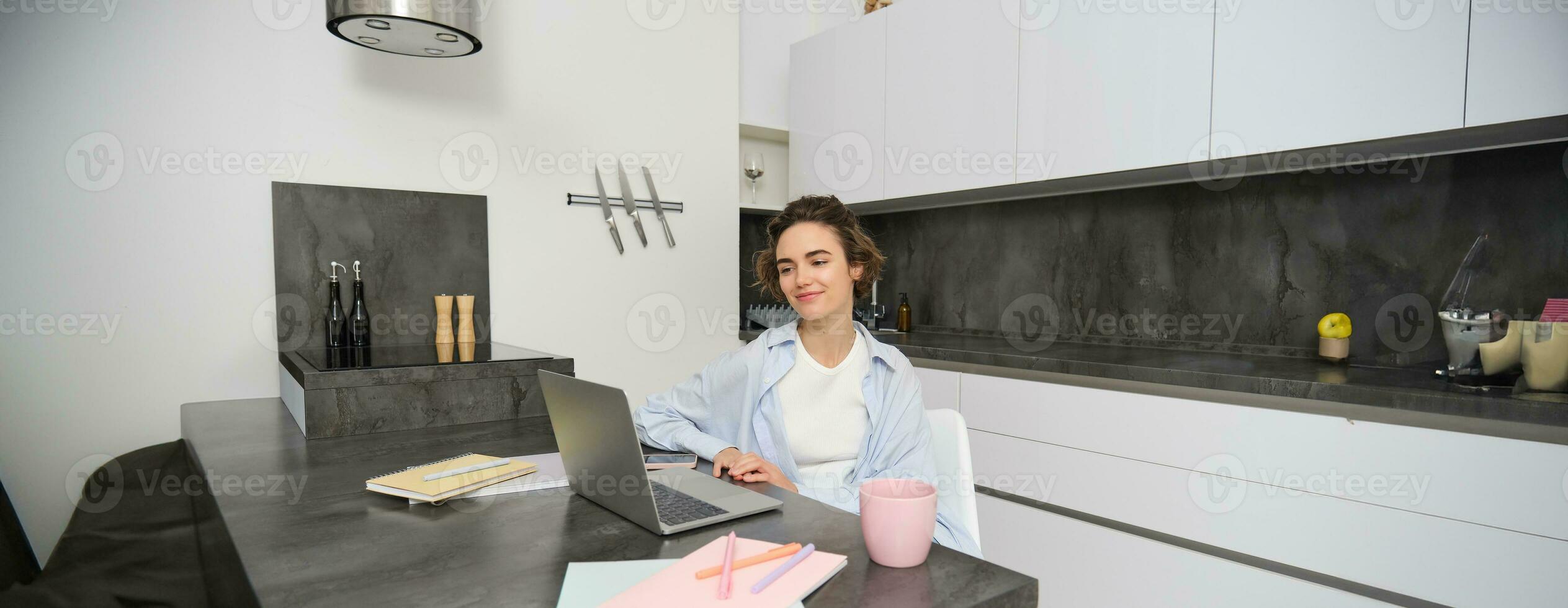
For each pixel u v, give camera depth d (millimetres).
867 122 3023
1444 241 1934
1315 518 1668
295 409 1765
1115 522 2053
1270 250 2285
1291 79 1872
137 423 2078
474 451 1406
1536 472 1379
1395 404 1535
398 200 2412
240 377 2209
